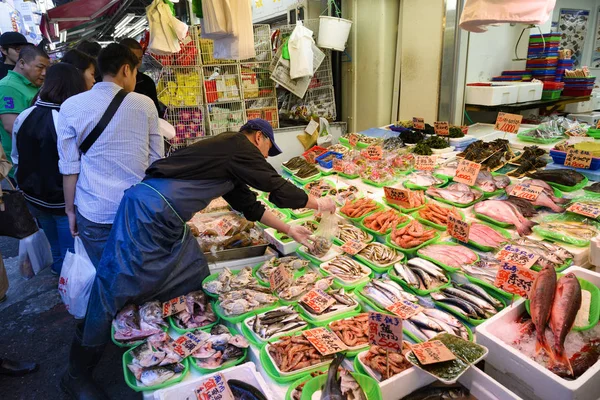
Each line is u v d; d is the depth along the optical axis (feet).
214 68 19.02
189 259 8.81
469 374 5.82
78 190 9.41
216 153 7.98
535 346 5.95
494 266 8.34
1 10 48.91
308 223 11.69
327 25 19.13
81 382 8.52
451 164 13.84
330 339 6.84
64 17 23.80
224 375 6.16
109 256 7.86
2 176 10.55
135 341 7.50
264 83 20.25
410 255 9.66
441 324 6.97
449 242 9.68
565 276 6.56
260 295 8.36
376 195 12.78
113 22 35.53
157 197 7.77
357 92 21.61
